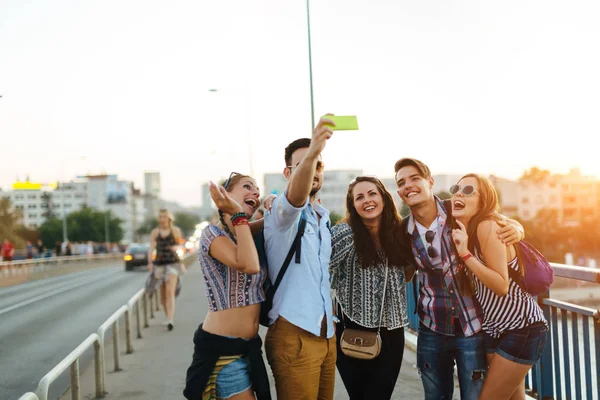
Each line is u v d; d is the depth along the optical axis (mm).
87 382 6145
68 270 36344
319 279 3199
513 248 3361
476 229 3332
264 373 3102
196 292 15703
